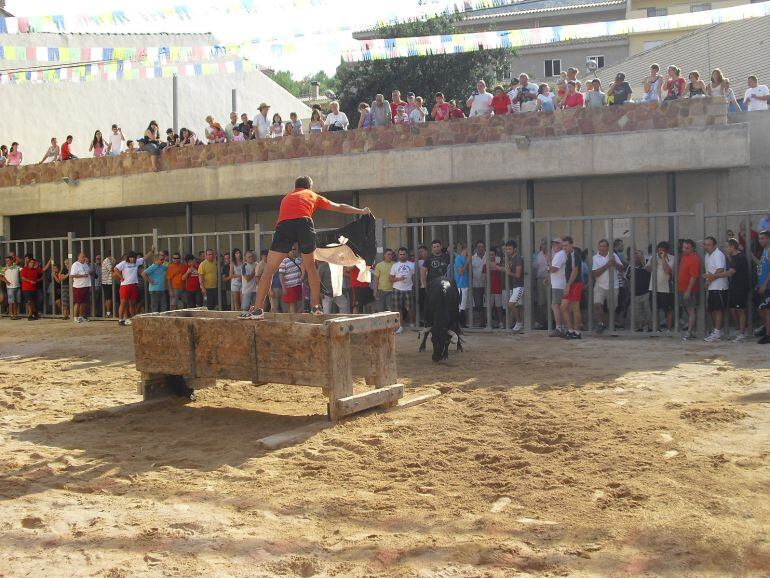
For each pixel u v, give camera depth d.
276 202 22.27
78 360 13.88
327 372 8.26
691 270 14.05
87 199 23.17
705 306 14.20
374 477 6.39
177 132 32.56
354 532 5.16
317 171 19.31
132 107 32.00
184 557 4.78
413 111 19.12
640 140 16.30
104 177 22.80
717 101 15.86
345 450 7.24
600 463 6.42
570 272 14.73
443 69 32.34
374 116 19.48
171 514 5.58
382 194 21.19
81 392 10.79
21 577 4.53
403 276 16.47
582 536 4.94
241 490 6.13
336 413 8.26
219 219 25.47
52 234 27.42
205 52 12.30
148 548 4.93
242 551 4.87
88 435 8.21
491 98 18.25
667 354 12.23
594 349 13.09
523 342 14.37
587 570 4.45
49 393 10.73
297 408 9.41
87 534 5.19
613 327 15.01
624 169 16.42
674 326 14.77
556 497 5.67
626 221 18.67
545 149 17.00
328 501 5.76
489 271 16.11
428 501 5.71
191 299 19.70
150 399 9.70
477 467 6.55
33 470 6.85
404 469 6.55
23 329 20.00
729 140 15.77
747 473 5.96
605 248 15.05
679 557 4.57
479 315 16.78
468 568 4.54
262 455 7.19
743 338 13.57
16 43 24.17
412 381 10.64
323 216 22.86
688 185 17.95
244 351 8.83
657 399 8.81
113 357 14.07
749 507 5.25
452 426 7.97
